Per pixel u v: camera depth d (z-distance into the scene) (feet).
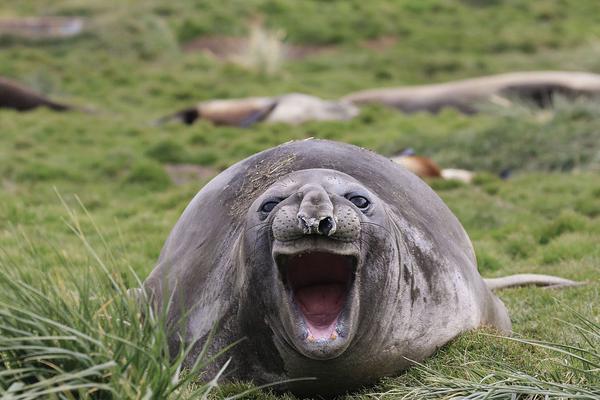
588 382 36.65
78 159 112.57
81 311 35.14
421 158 99.14
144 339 33.76
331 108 144.87
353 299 34.94
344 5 229.86
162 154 117.29
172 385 33.19
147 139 126.21
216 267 41.29
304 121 140.36
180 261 44.62
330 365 37.55
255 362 38.91
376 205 37.11
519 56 203.62
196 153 118.52
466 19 228.02
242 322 38.65
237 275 38.96
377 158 46.26
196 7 219.00
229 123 142.00
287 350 37.40
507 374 36.81
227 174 46.93
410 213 42.55
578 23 226.17
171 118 142.61
